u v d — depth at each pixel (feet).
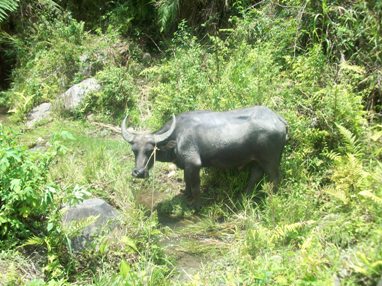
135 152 19.99
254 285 14.42
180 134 20.27
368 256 13.94
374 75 23.09
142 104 28.48
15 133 17.65
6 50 35.40
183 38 30.30
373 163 19.53
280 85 23.66
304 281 13.73
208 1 31.78
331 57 24.49
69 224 17.01
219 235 18.93
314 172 20.79
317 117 21.52
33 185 16.05
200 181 21.79
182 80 26.68
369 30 23.95
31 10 35.99
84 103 28.84
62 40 32.14
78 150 24.86
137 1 34.45
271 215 18.45
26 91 31.17
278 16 27.35
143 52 33.04
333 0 25.21
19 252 15.97
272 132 19.30
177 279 16.46
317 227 16.96
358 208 16.72
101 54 31.65
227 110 21.34
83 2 36.52
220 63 26.63
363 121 21.36
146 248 17.11
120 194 21.11
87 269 16.40
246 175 21.02
